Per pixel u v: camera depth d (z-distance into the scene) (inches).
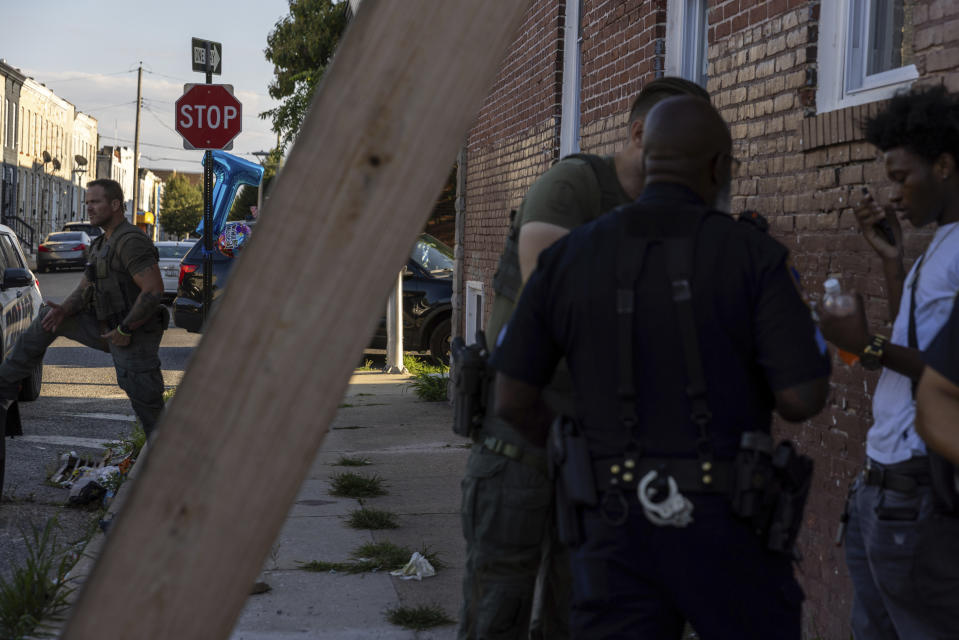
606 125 257.9
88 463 306.8
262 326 38.1
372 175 38.1
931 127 94.3
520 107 353.4
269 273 38.1
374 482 278.7
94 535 227.1
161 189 5036.9
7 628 165.9
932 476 88.1
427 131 38.3
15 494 277.9
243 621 174.1
